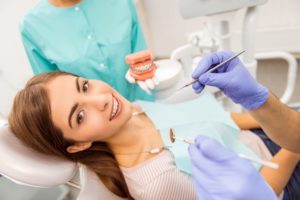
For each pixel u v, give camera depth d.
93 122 0.61
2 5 1.06
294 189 0.71
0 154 0.57
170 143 0.73
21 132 0.62
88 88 0.64
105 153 0.71
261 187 0.39
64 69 0.92
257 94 0.55
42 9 0.91
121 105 0.66
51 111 0.60
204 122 0.80
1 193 1.10
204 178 0.42
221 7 0.79
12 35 1.12
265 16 1.36
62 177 0.61
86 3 0.94
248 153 0.76
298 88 1.45
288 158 0.67
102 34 0.95
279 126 0.57
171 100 0.94
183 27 1.53
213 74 0.55
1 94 1.14
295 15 1.32
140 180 0.65
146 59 0.87
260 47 1.41
